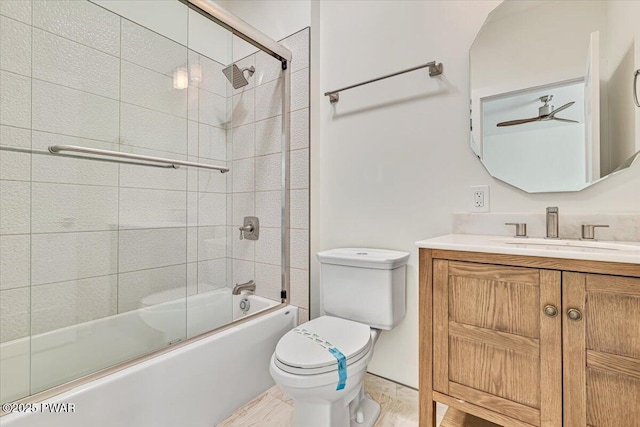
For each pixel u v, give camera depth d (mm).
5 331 1299
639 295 719
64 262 1455
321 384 1004
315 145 1853
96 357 1398
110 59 1593
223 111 2041
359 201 1705
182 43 1828
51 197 1427
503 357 899
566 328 806
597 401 767
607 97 1117
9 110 1318
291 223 1884
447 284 1002
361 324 1352
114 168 1612
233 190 2072
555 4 1211
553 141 1202
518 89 1270
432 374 1029
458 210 1392
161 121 1771
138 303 1667
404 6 1560
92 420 998
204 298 1910
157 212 1759
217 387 1353
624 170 1082
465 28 1385
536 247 927
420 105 1502
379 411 1347
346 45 1765
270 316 1664
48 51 1410
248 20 2152
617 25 1106
